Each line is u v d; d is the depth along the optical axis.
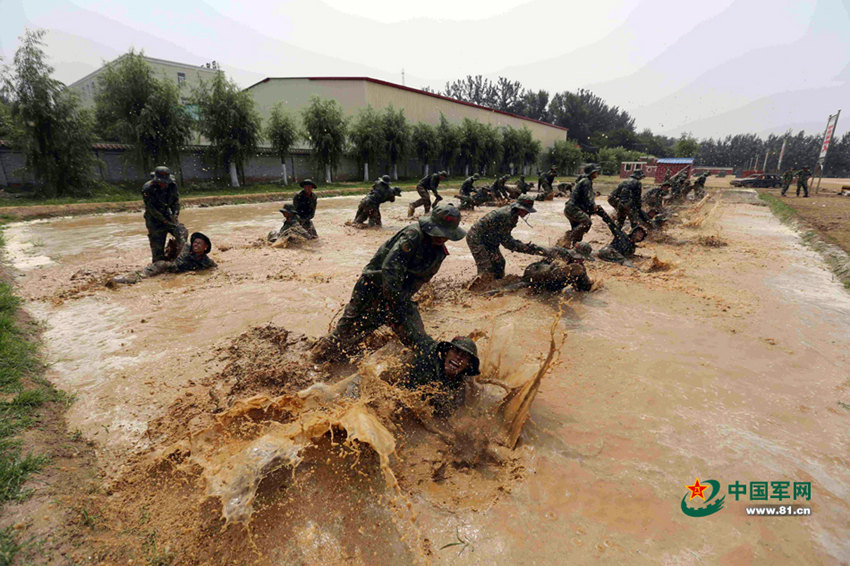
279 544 2.65
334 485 3.09
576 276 7.45
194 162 29.28
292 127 32.09
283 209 11.71
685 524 2.88
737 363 5.16
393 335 5.31
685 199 25.03
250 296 7.25
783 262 10.39
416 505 2.99
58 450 3.31
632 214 10.83
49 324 5.93
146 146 25.03
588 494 3.13
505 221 7.52
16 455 3.13
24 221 15.91
